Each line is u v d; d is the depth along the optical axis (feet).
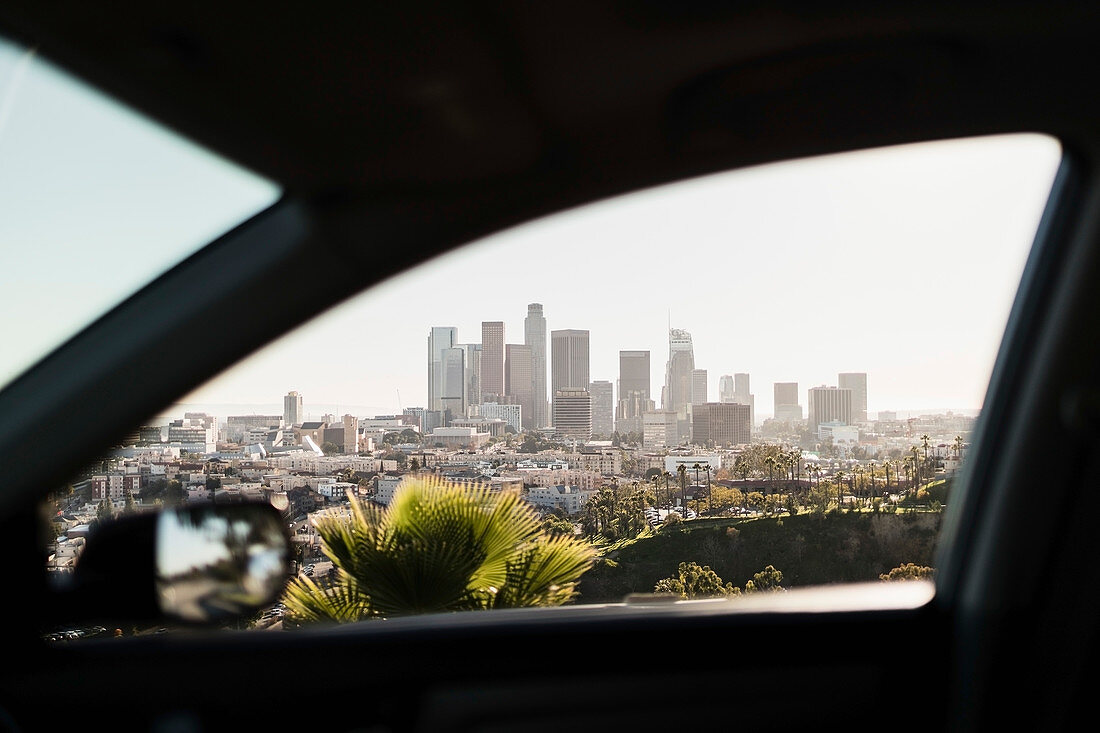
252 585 4.29
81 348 4.21
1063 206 5.75
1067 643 5.87
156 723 4.96
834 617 6.20
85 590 4.09
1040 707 5.98
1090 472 5.74
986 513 6.25
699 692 5.92
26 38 3.99
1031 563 5.99
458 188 4.85
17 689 4.52
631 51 4.45
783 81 4.79
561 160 5.02
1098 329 5.62
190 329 4.30
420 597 14.64
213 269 4.46
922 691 6.19
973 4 4.32
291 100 4.43
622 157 5.16
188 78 4.22
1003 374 6.15
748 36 4.44
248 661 5.30
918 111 5.18
